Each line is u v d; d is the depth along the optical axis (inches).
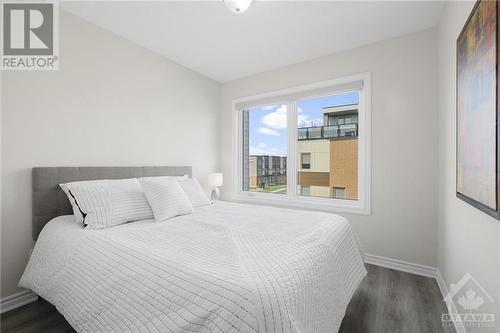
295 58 121.3
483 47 45.6
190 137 134.6
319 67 119.6
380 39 102.7
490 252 44.8
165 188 84.3
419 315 68.8
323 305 45.9
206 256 46.6
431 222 93.4
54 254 60.6
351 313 69.6
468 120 54.2
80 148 88.1
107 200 74.0
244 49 112.5
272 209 95.7
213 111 150.5
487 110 43.8
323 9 83.5
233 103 150.9
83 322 46.0
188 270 40.2
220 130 156.0
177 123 126.7
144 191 83.1
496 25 39.5
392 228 101.1
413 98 96.7
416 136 96.2
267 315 32.5
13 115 73.2
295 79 127.2
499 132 38.8
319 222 72.2
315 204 121.4
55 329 62.7
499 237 40.9
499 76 38.5
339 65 113.8
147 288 39.8
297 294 37.9
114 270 46.1
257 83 140.9
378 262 103.9
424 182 94.7
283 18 88.8
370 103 105.4
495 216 40.1
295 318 35.5
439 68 89.4
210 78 148.0
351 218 110.7
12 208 72.8
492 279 43.9
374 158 104.7
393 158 100.7
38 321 66.1
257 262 43.1
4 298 71.1
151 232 63.8
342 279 59.1
